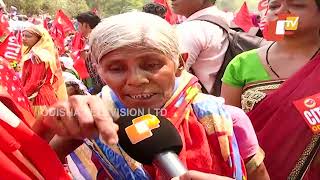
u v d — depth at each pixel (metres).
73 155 1.40
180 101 1.30
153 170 1.29
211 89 2.71
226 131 1.32
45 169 1.05
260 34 3.27
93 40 1.20
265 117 1.95
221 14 2.82
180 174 1.08
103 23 1.19
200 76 2.71
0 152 1.00
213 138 1.31
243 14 5.43
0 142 1.01
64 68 4.65
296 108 1.86
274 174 1.91
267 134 1.92
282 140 1.90
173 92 1.29
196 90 1.35
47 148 1.06
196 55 2.68
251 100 2.03
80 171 1.40
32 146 1.04
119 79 1.17
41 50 3.93
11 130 1.02
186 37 2.65
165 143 1.12
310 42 1.99
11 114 1.03
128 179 1.28
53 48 4.10
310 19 1.93
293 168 1.89
